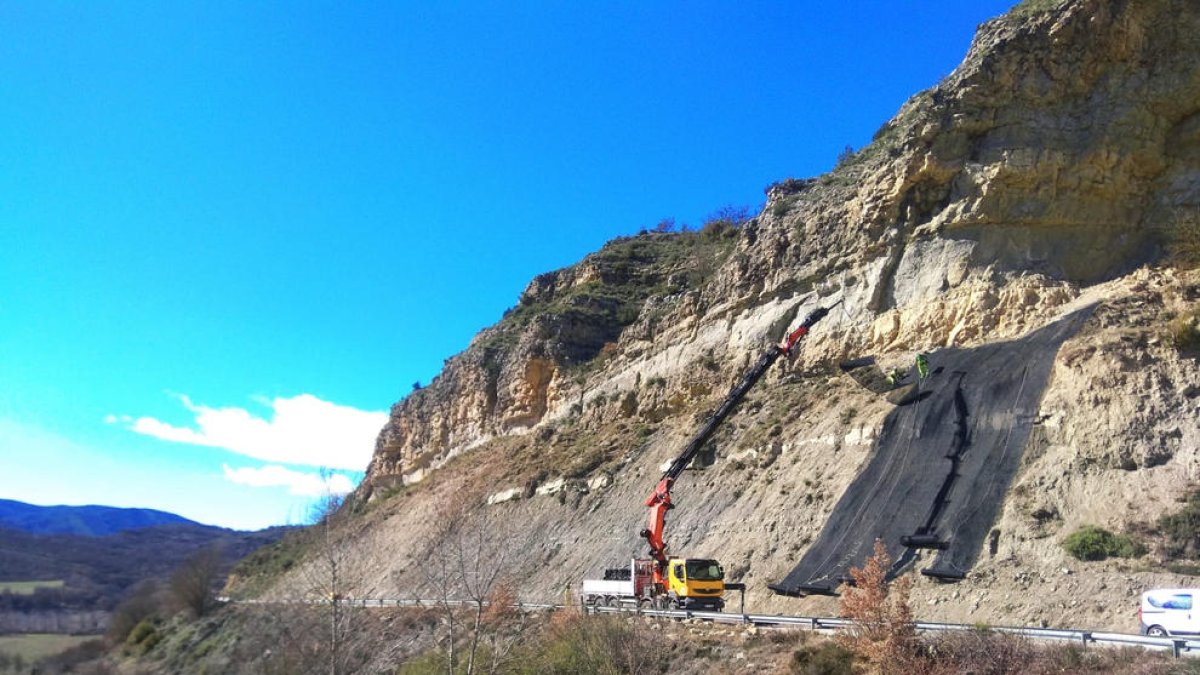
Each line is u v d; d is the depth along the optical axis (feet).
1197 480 74.49
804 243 145.69
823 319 132.36
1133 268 103.96
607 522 140.67
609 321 231.71
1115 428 82.23
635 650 80.74
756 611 93.91
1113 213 107.86
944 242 117.39
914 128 127.03
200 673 112.16
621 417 176.24
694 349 163.32
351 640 63.21
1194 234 97.40
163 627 174.50
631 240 314.76
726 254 223.30
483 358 244.83
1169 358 84.99
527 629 87.25
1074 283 105.29
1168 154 108.68
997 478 86.12
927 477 91.97
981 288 109.29
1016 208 111.86
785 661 69.10
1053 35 114.62
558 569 137.59
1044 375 92.94
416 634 90.02
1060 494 80.69
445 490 202.28
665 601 99.19
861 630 65.21
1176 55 109.29
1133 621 65.46
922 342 112.98
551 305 258.98
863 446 104.06
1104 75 112.88
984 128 117.91
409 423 275.59
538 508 162.40
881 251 126.31
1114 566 70.90
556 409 205.26
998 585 75.20
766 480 114.83
